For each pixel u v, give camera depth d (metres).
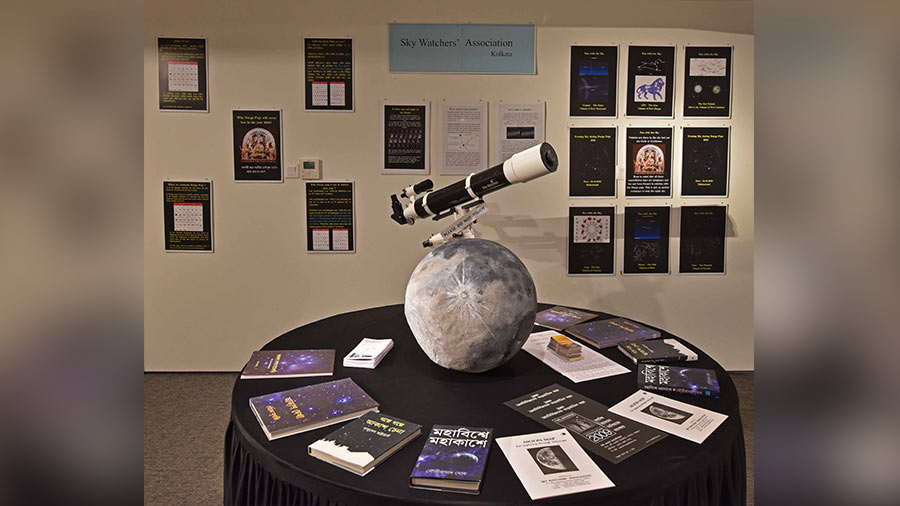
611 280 3.14
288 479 1.06
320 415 1.22
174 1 2.92
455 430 1.16
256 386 1.42
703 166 3.07
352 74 2.98
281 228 3.08
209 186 3.03
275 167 3.03
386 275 3.11
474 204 1.81
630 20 2.98
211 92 2.98
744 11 2.97
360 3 2.95
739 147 3.07
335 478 1.02
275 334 3.13
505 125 3.02
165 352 3.13
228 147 3.01
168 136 3.00
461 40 2.98
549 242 3.11
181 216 3.05
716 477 1.10
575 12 2.97
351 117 3.01
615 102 3.02
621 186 3.08
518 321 1.37
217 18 2.94
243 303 3.12
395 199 2.06
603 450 1.09
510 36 2.98
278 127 3.00
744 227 3.12
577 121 3.04
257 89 2.98
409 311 1.42
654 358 1.55
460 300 1.35
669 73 3.01
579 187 3.08
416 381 1.44
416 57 2.98
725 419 1.21
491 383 1.43
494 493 0.97
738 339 3.18
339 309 3.13
